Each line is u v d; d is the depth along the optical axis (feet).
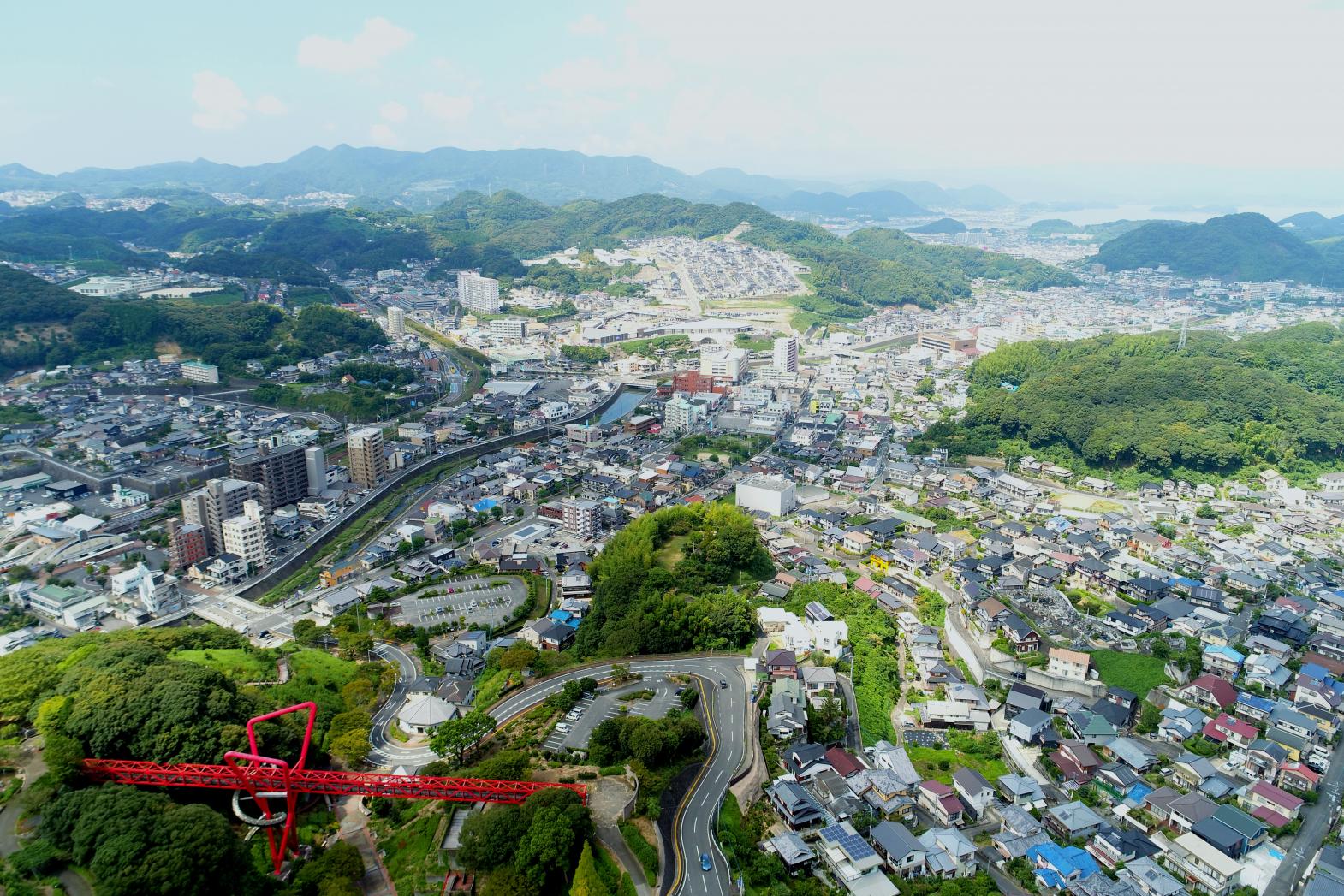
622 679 563.07
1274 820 453.58
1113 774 490.08
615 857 386.52
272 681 584.40
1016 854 426.51
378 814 433.48
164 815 365.20
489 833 379.96
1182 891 401.90
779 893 378.73
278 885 377.91
